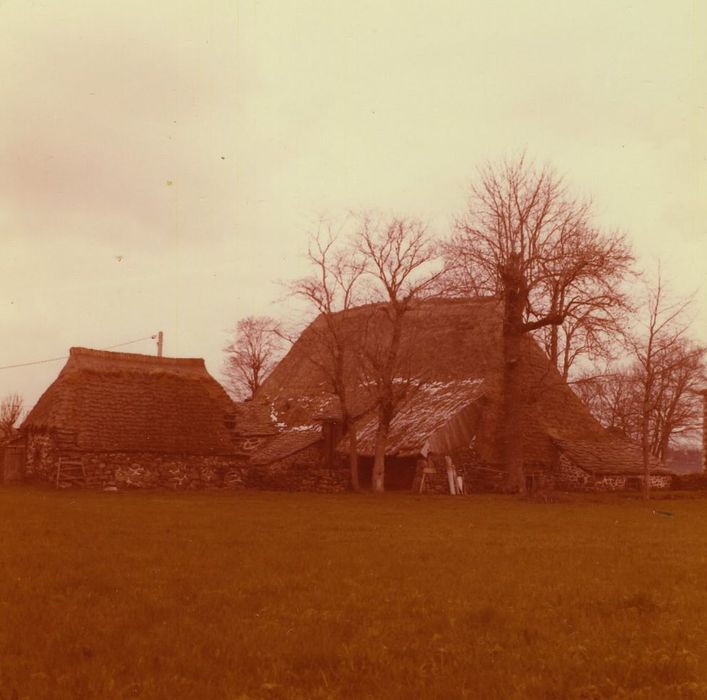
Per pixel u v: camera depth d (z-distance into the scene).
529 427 67.06
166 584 16.67
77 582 16.88
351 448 62.34
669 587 17.16
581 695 9.70
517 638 12.42
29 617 13.41
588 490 65.19
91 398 64.94
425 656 11.33
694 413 78.06
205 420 69.00
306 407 76.69
